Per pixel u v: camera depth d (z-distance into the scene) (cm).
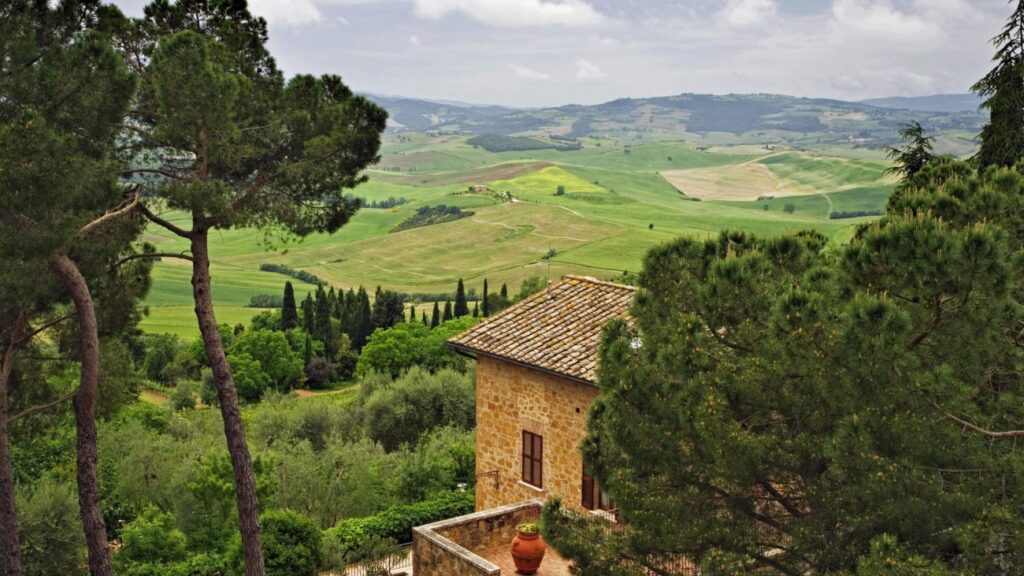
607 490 1170
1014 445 916
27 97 1422
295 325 9669
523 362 2003
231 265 18125
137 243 1914
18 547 1703
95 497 1711
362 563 2295
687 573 1152
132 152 1711
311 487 3103
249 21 1895
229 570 2198
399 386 4781
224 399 1777
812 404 1011
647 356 1116
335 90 1884
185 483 2756
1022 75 1875
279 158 1833
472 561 1550
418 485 3145
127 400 2133
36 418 1938
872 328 890
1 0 1423
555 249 18212
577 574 1169
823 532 1016
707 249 1193
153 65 1584
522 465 2097
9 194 1303
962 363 937
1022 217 1111
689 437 1048
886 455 905
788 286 1084
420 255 18612
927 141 2145
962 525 881
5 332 1708
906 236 916
